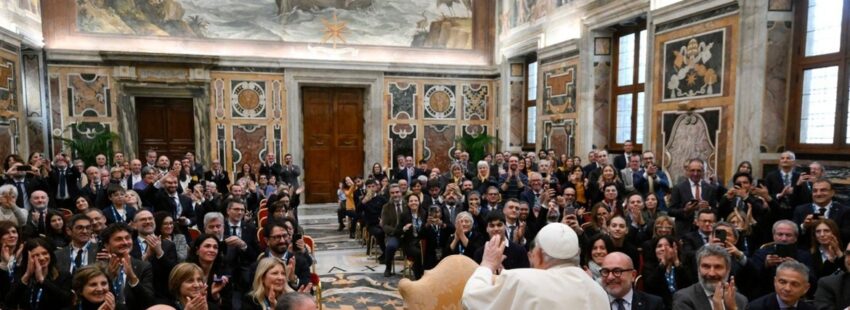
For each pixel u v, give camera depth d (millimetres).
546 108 11984
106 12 12016
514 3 13406
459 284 3664
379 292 6629
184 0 12492
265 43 13094
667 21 8438
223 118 12719
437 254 6613
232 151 12844
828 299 3785
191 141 12828
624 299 3482
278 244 4812
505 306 2348
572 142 10945
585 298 2291
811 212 5211
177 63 12133
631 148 8797
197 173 10664
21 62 10469
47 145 11500
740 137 7145
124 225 4020
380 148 13781
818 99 6738
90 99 11789
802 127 6973
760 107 7027
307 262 5258
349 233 10438
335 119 14008
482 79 14430
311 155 13867
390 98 13836
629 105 10062
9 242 3994
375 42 13812
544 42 12008
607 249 4527
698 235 5004
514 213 5875
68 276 4074
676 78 8289
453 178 9531
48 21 11547
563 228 2498
